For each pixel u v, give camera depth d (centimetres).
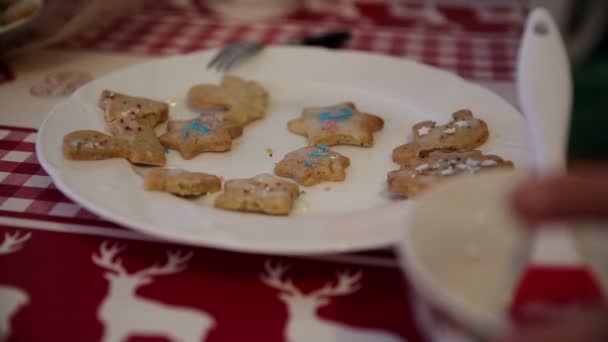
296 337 48
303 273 52
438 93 66
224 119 64
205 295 51
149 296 50
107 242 54
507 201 39
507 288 45
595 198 35
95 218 56
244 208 55
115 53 77
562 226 42
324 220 52
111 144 58
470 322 41
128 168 58
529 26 51
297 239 50
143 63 69
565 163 46
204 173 58
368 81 69
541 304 42
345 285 51
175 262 52
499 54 78
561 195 36
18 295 50
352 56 71
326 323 49
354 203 57
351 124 63
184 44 79
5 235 54
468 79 73
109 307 50
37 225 55
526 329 38
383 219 52
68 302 50
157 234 51
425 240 45
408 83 68
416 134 62
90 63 75
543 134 46
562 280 42
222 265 52
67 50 77
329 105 67
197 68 70
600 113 78
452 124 62
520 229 47
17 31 70
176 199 54
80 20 71
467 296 45
